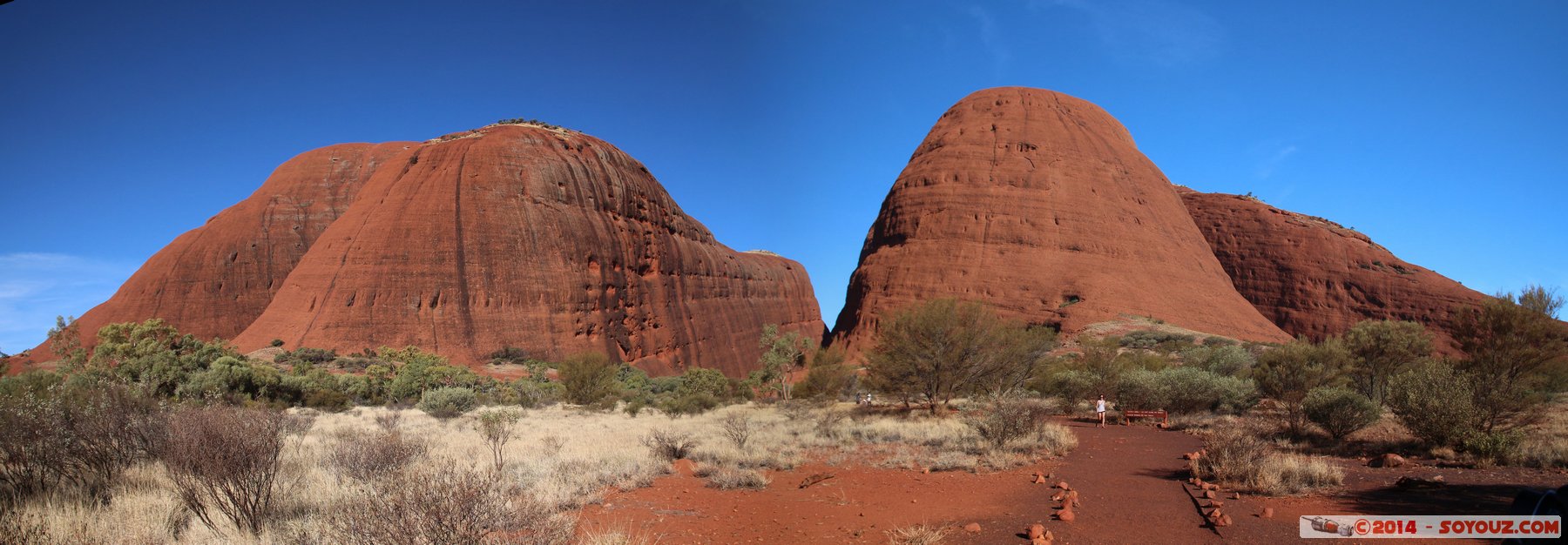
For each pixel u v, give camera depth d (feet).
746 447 48.83
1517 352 63.00
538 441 52.54
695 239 318.86
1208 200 343.67
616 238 254.68
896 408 88.69
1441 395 42.32
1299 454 42.91
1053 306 222.69
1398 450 42.98
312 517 23.20
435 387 143.64
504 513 17.17
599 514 28.09
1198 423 64.39
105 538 21.47
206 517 23.73
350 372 185.88
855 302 256.32
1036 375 113.50
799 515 28.60
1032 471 39.01
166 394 89.61
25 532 21.13
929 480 36.88
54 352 190.19
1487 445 37.73
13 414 27.14
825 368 111.96
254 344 213.25
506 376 195.72
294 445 43.37
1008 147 255.70
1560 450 36.99
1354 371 84.38
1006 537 24.04
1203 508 27.53
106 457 29.89
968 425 59.06
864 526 26.48
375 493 17.78
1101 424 68.69
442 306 214.07
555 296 226.58
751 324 330.34
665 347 260.42
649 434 55.31
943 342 79.97
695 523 27.02
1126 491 32.45
